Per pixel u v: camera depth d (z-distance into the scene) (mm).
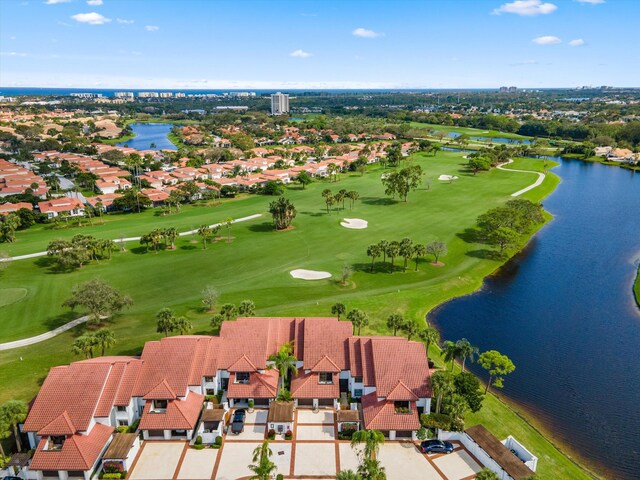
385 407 49594
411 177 169000
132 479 43094
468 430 47750
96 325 73312
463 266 100250
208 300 76188
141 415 50750
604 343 70625
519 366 64188
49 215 138000
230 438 48594
